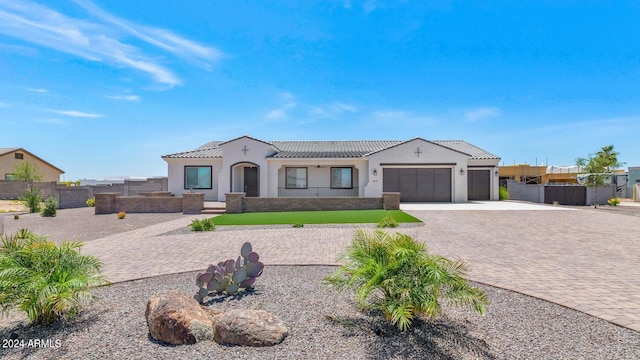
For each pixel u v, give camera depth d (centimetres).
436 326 408
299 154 2578
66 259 455
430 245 963
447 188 2508
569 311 462
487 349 352
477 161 2662
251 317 375
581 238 1078
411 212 1827
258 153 2489
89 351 353
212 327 385
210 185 2592
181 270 713
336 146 2977
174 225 1490
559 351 349
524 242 1010
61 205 2481
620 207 2347
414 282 377
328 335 385
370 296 430
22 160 4434
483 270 690
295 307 477
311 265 746
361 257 422
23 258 432
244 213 1922
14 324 423
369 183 2455
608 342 369
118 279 643
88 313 459
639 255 832
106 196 1998
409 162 2461
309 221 1545
